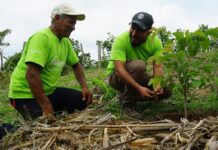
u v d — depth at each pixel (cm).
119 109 246
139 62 240
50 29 232
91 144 162
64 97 246
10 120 258
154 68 240
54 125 189
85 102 247
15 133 183
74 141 166
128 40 241
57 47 231
